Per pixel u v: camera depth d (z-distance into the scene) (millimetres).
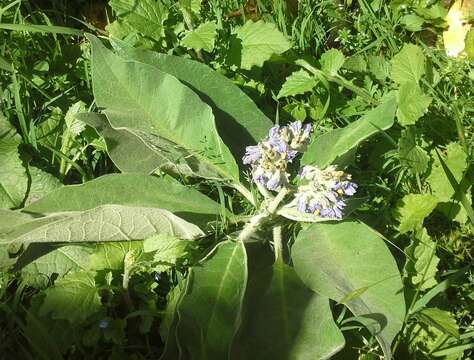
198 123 528
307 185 446
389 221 540
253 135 557
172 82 530
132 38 628
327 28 701
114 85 535
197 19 661
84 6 699
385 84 642
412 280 499
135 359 465
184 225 490
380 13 704
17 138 546
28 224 464
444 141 618
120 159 521
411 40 701
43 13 652
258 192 532
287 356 433
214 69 626
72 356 468
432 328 479
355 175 579
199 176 521
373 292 464
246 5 694
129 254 476
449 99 637
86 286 467
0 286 483
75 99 611
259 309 455
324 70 639
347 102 627
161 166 533
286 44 614
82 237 482
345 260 477
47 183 536
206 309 444
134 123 525
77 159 571
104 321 462
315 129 605
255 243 504
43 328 452
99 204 494
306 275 462
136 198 501
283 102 634
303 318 447
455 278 487
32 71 619
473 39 646
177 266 492
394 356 476
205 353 428
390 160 575
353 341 475
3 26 594
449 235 554
